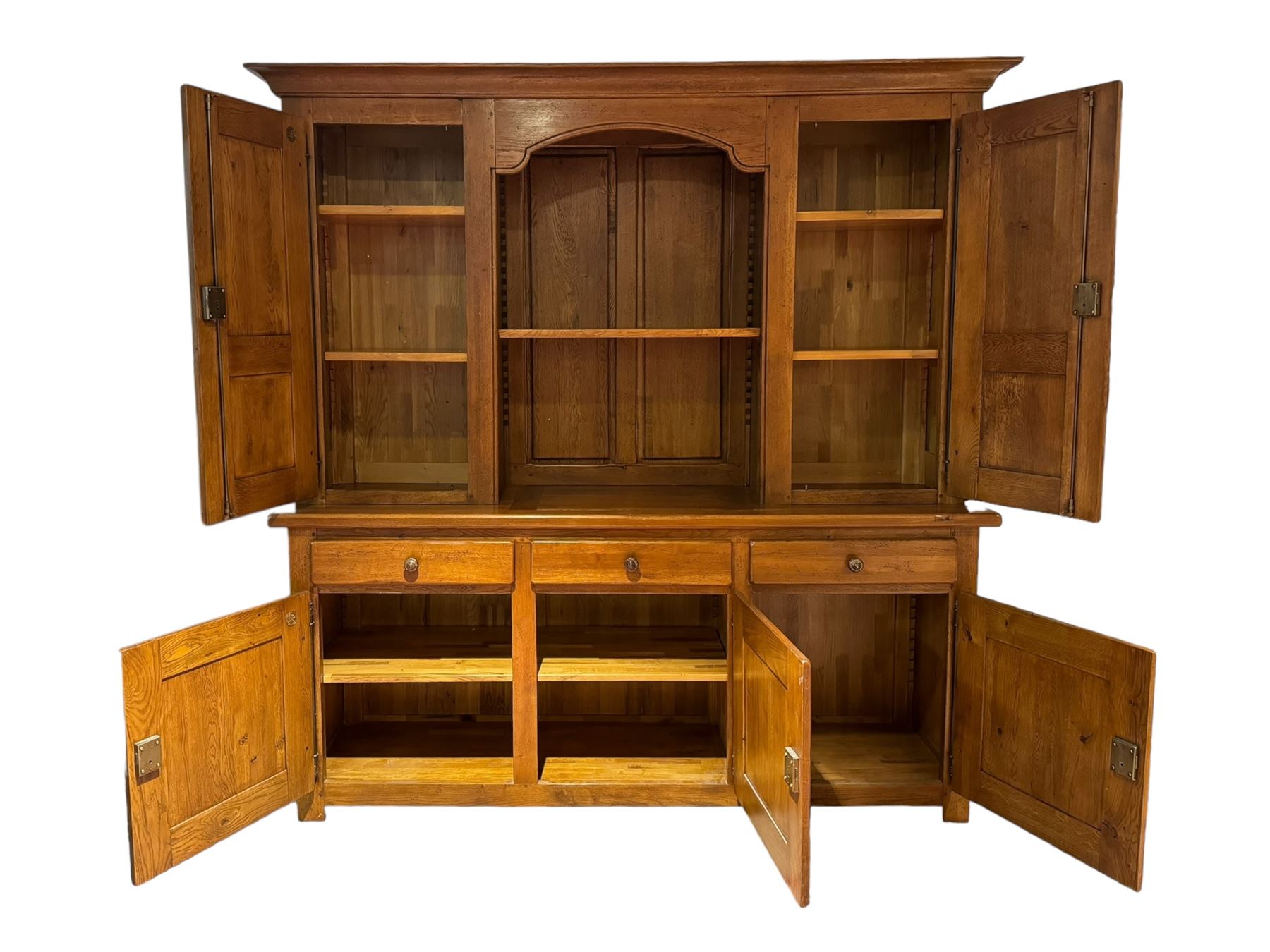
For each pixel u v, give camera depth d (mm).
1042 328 3279
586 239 3941
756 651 3209
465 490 3695
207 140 3105
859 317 3861
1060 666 3143
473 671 3588
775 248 3514
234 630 3199
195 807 3115
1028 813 3289
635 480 4055
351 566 3463
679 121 3449
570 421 4043
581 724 4055
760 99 3441
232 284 3227
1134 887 2939
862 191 3801
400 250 3850
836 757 3795
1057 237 3215
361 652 3768
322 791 3576
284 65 3352
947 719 3576
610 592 3484
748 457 4023
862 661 4070
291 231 3449
